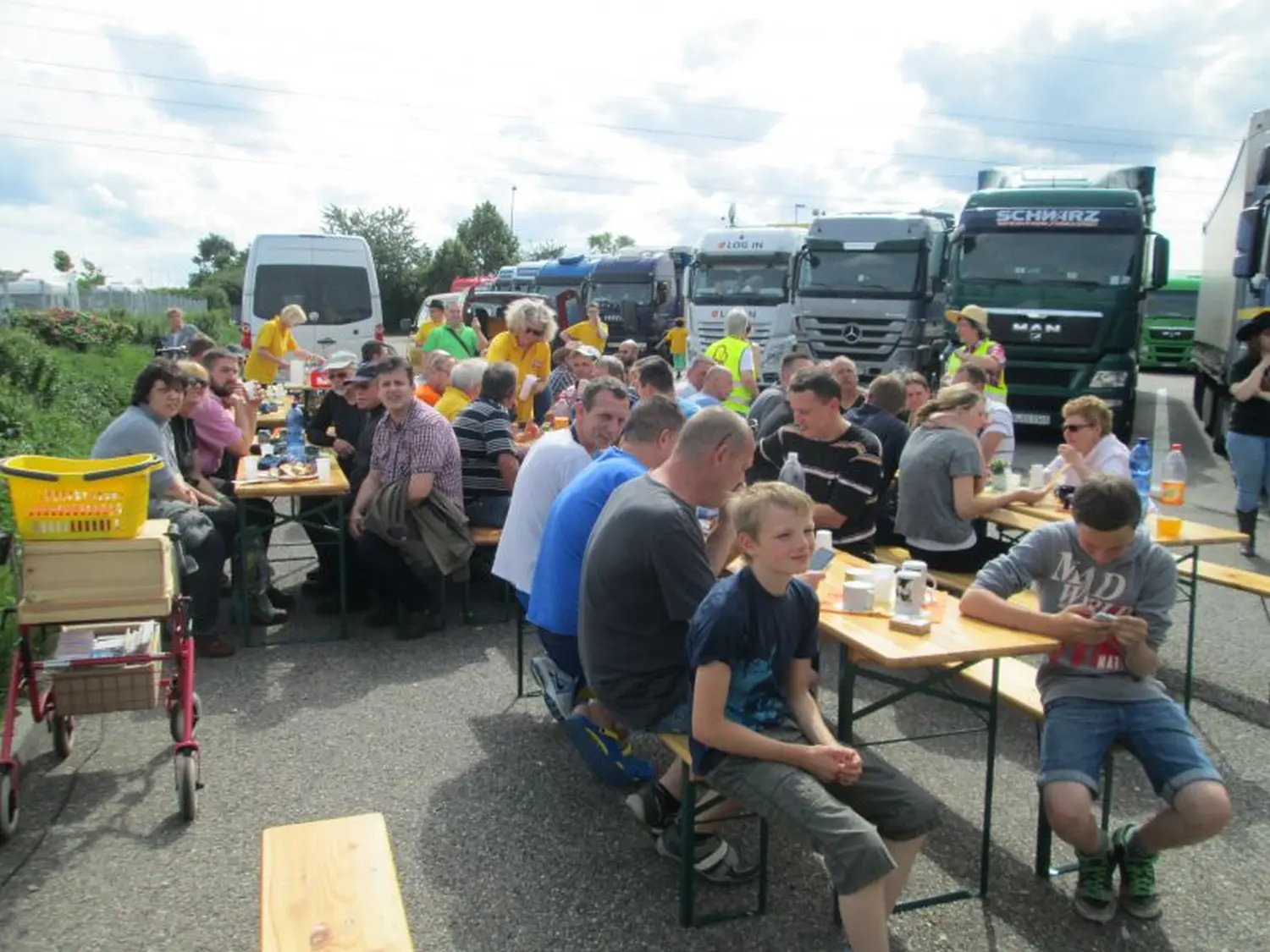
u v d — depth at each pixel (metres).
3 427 9.97
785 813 2.78
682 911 3.16
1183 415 17.45
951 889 3.38
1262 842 3.68
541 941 3.08
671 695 3.37
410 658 5.55
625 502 3.35
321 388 10.11
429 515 5.77
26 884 3.36
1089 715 3.28
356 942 2.19
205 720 4.68
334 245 15.52
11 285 26.92
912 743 4.52
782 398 7.11
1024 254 13.16
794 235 18.75
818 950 3.06
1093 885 3.21
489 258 71.50
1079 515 3.35
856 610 3.58
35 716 3.95
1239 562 7.57
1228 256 12.98
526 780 4.11
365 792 4.00
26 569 3.78
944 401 5.44
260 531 5.97
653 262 24.78
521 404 9.42
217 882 3.38
